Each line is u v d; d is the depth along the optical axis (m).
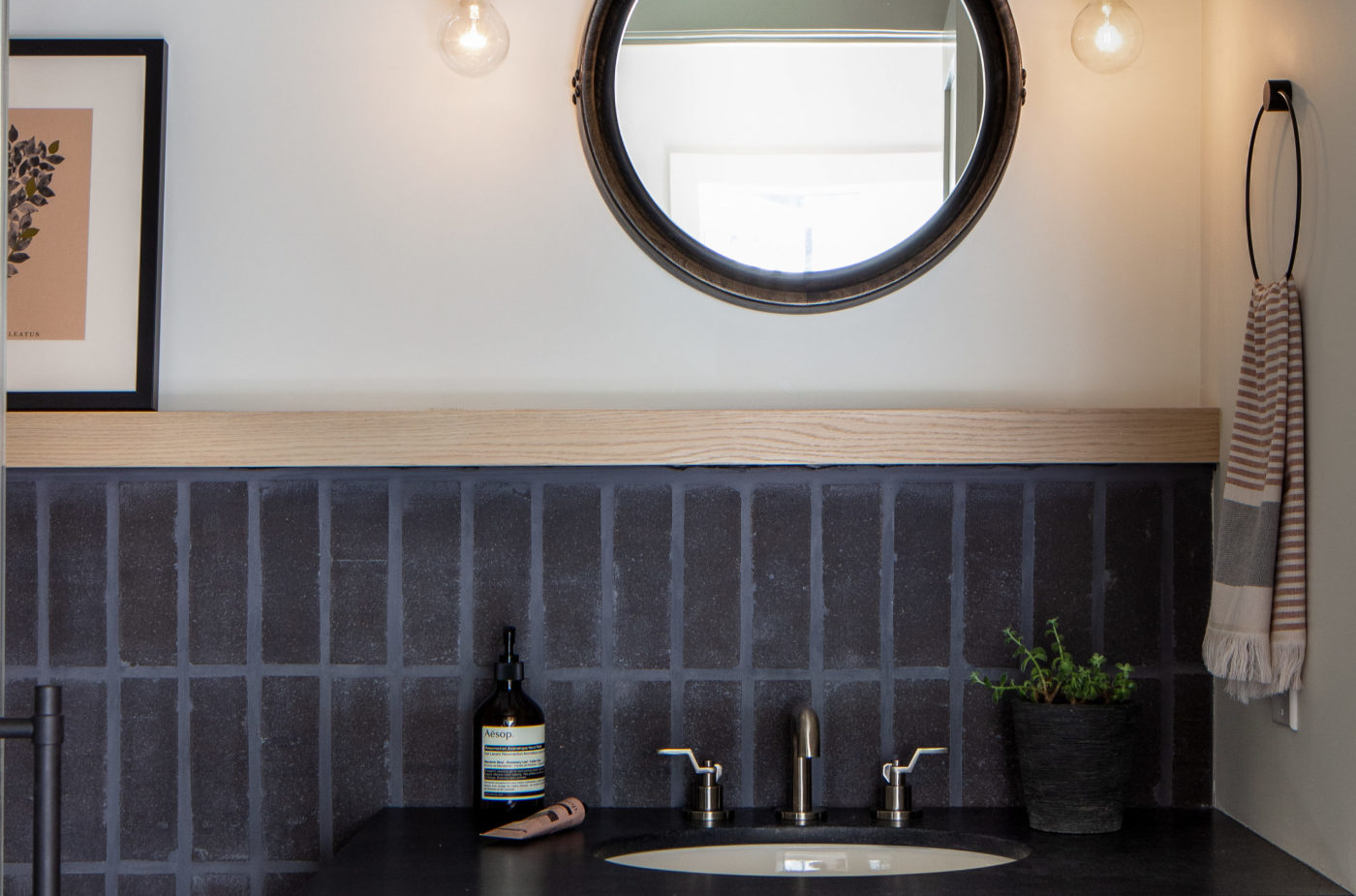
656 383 1.64
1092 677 1.47
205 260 1.64
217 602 1.60
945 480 1.59
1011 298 1.64
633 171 1.62
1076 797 1.42
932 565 1.59
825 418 1.56
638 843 1.44
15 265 1.62
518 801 1.49
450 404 1.64
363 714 1.59
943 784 1.58
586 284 1.64
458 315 1.64
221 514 1.60
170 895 1.58
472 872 1.26
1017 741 1.48
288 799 1.59
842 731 1.59
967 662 1.59
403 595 1.60
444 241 1.65
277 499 1.60
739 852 1.47
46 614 1.59
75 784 1.59
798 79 1.63
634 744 1.59
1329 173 1.24
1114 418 1.56
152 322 1.61
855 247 1.62
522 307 1.64
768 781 1.58
